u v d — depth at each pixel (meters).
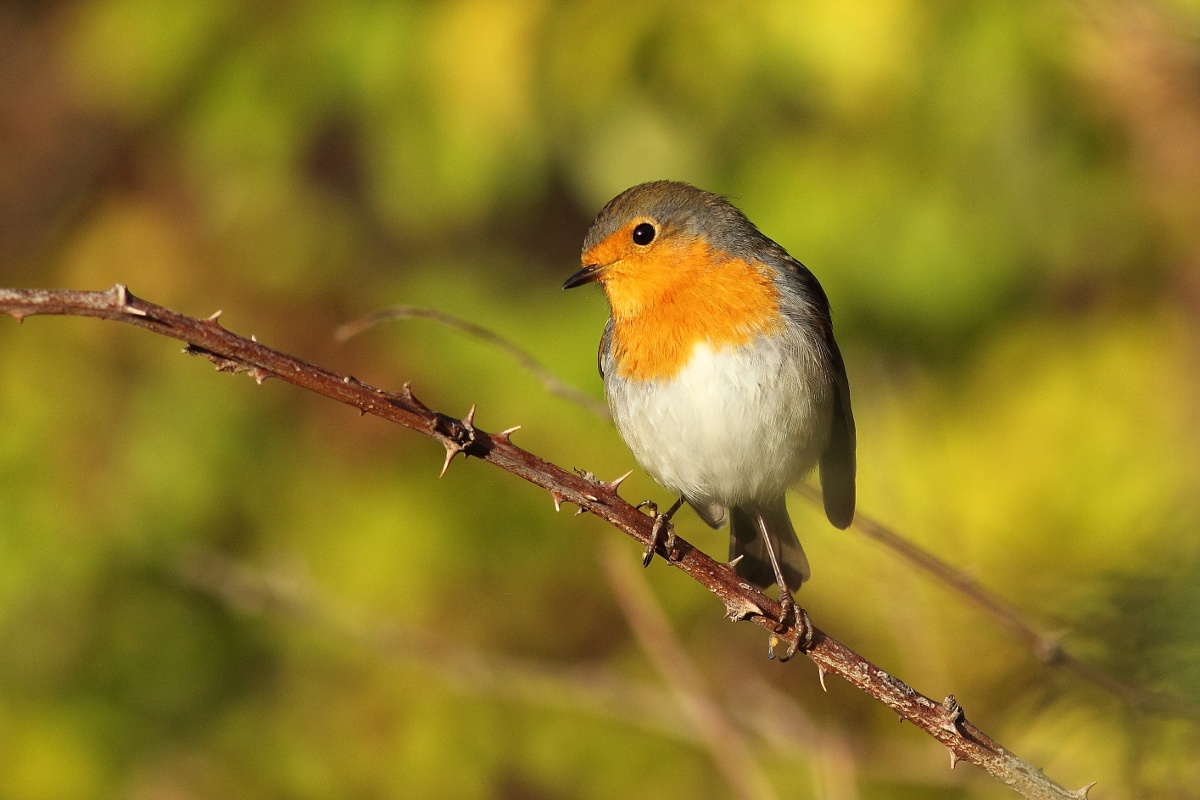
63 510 11.70
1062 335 11.32
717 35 10.77
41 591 11.59
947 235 10.92
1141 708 6.48
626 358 8.16
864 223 10.93
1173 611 6.69
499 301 12.08
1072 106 10.91
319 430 12.08
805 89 10.66
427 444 11.95
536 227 13.20
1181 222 11.29
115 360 12.12
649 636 7.73
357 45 11.53
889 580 8.14
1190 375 11.10
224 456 11.89
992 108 10.55
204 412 11.91
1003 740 7.57
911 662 7.93
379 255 12.88
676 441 8.04
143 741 11.66
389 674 11.77
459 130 11.15
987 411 11.05
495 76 10.98
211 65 12.17
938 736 5.63
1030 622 7.80
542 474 5.96
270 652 12.07
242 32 12.08
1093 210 11.18
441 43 11.15
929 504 9.97
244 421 11.97
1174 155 11.09
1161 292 11.45
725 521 8.83
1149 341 11.25
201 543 11.83
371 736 11.75
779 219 11.02
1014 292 11.34
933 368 11.30
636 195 8.21
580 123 11.30
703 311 7.93
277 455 12.05
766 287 7.99
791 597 7.42
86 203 12.86
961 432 10.92
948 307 11.05
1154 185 11.24
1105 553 7.61
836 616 9.30
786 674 10.98
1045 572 8.60
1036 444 10.72
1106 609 6.92
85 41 12.77
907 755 9.19
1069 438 10.65
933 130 10.75
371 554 11.76
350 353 12.27
